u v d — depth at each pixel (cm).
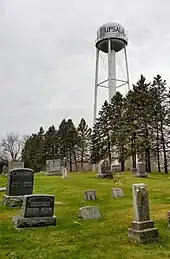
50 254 821
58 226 1138
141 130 4359
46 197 1168
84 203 1680
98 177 3212
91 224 1171
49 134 7481
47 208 1163
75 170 7525
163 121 4250
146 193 984
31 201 1142
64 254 821
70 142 7125
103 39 5453
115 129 5009
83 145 7400
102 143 5419
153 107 4366
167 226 1109
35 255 814
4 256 808
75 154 7500
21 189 1694
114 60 5488
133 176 3369
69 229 1098
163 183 2677
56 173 4069
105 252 837
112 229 1084
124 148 4597
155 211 1405
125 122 4656
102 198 1845
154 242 920
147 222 953
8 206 1605
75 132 7238
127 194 2014
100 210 1460
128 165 5378
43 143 7506
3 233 1041
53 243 926
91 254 820
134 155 4478
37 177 3359
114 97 5272
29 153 8050
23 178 1712
